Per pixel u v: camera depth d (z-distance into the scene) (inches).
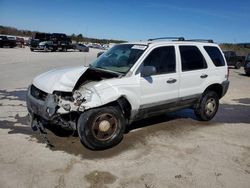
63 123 179.6
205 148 197.2
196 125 251.1
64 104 172.2
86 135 175.6
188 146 199.3
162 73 215.0
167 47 221.8
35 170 154.2
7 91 363.9
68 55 1202.0
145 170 160.4
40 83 191.6
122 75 194.9
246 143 211.9
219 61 266.7
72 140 197.5
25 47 1736.0
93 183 144.5
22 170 153.4
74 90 179.9
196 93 242.4
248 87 527.8
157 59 213.0
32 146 185.5
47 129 215.9
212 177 156.4
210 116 263.1
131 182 147.1
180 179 152.5
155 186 144.5
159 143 202.2
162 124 247.9
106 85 183.0
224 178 155.9
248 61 769.6
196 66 243.6
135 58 204.7
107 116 183.5
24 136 202.8
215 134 229.3
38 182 142.6
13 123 231.9
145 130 229.5
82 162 166.2
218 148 198.5
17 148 181.3
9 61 780.6
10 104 295.9
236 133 235.5
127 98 191.0
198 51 248.1
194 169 164.7
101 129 180.7
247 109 331.9
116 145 193.6
